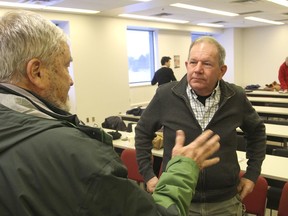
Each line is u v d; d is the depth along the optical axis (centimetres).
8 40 71
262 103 589
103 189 61
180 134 101
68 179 61
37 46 72
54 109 77
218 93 153
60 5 583
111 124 414
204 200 146
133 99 883
